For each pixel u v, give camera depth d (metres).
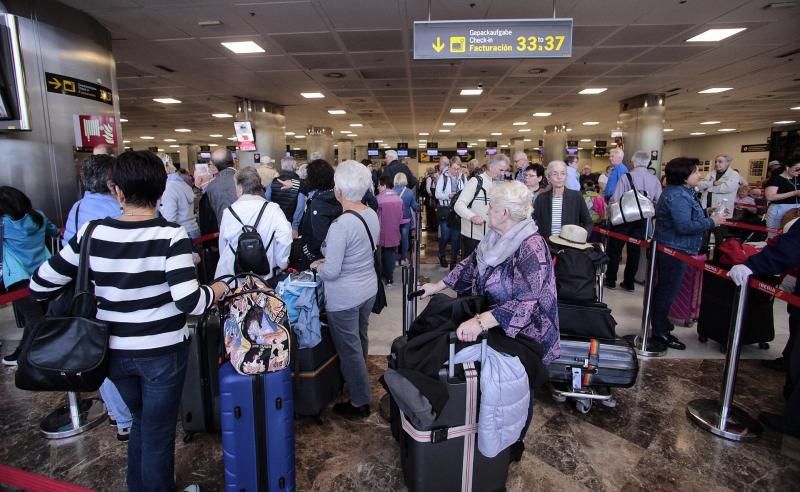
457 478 1.79
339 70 8.39
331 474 2.12
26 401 2.82
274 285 2.48
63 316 1.43
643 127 11.45
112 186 1.52
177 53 7.07
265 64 7.87
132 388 1.61
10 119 4.11
